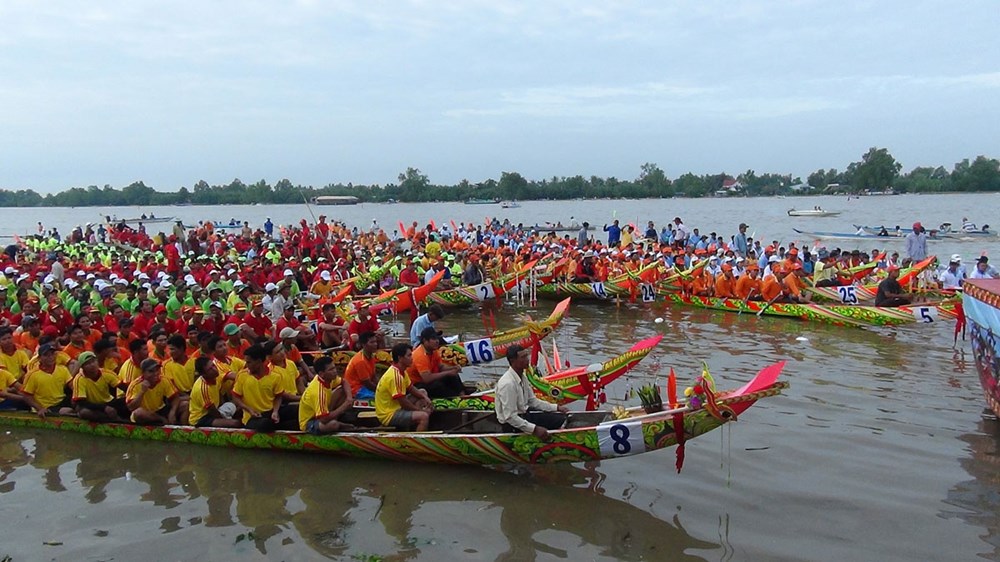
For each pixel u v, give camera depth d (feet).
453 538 24.47
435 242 98.63
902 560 22.39
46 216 436.76
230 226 195.11
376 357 41.93
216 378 33.83
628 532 24.61
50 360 36.27
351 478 29.84
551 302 78.38
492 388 38.11
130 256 95.30
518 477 29.50
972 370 44.16
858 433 33.19
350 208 467.93
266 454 32.78
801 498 26.76
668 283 74.13
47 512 27.17
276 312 54.75
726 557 22.82
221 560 23.35
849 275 72.59
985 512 25.34
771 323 62.08
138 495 28.60
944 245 127.75
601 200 591.78
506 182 467.52
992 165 456.45
